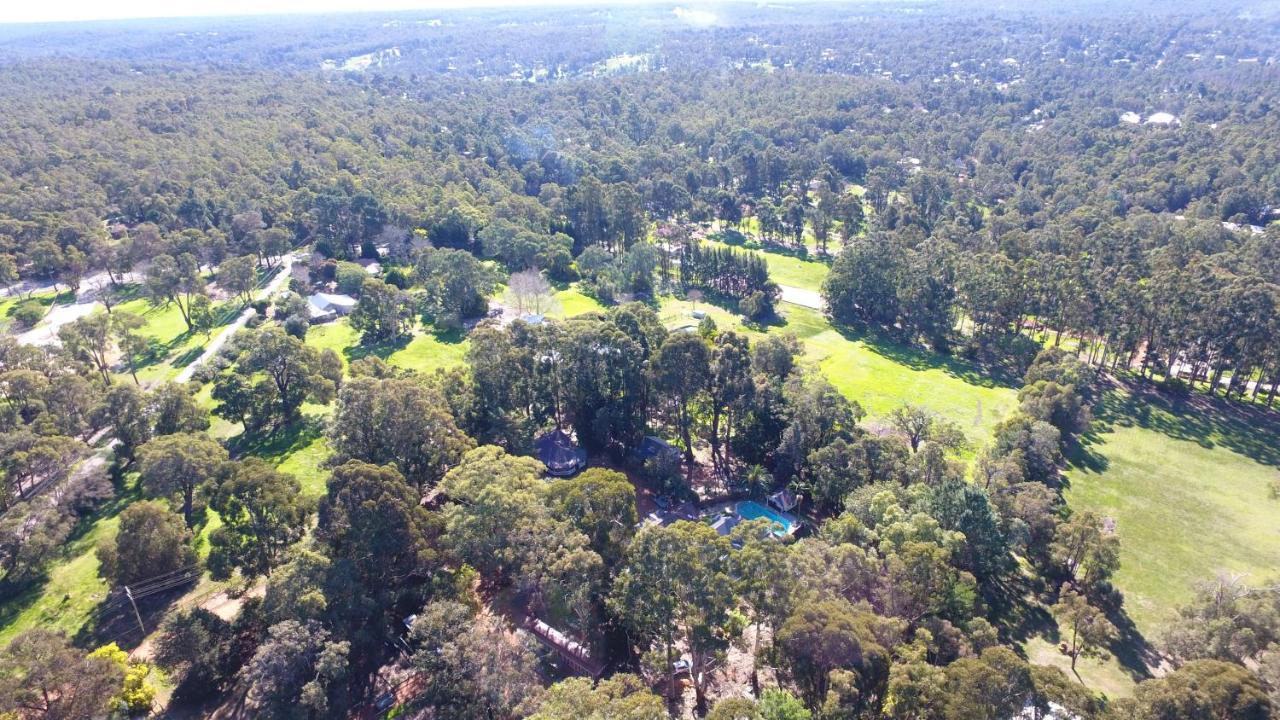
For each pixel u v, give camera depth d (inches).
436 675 2160.4
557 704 1791.3
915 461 3287.4
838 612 2066.9
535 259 7052.2
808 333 5930.1
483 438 3654.0
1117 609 2881.4
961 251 6560.0
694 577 2223.2
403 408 3198.8
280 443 4001.0
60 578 2928.2
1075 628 2571.4
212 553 2608.3
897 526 2623.0
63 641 2158.0
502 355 3868.1
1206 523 3499.0
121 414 3636.8
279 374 4207.7
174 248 6579.7
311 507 2810.0
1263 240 6220.5
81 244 6614.2
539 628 2583.7
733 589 2236.7
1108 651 2667.3
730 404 3747.5
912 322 5876.0
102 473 3390.7
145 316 5964.6
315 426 4168.3
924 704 1877.5
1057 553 2933.1
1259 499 3693.4
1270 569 3161.9
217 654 2349.9
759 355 4276.6
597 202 7672.2
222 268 6058.1
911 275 5836.6
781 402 3730.3
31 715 2021.4
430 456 3253.0
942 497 2925.7
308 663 2165.4
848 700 1868.8
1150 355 5064.0
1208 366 5054.1
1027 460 3659.0
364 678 2400.3
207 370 4690.0
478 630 2255.2
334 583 2345.0
